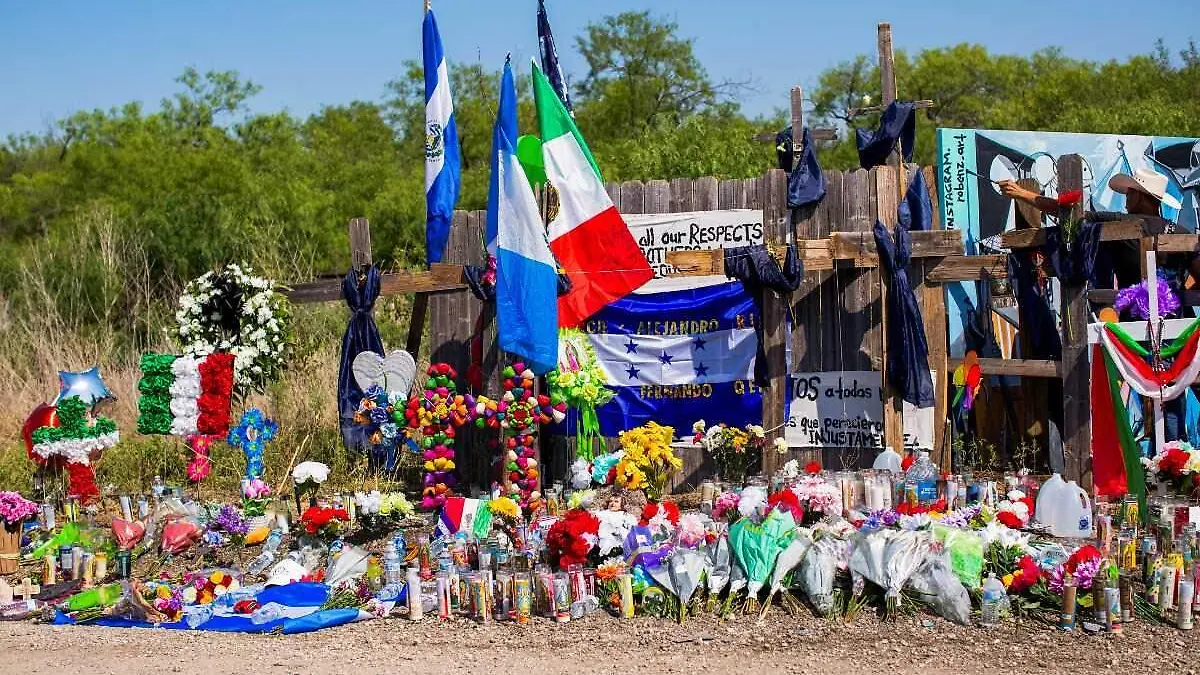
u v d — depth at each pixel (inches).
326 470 422.0
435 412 436.8
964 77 1779.0
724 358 473.7
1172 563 331.6
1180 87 1487.5
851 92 1791.3
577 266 454.6
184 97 1724.9
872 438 458.6
